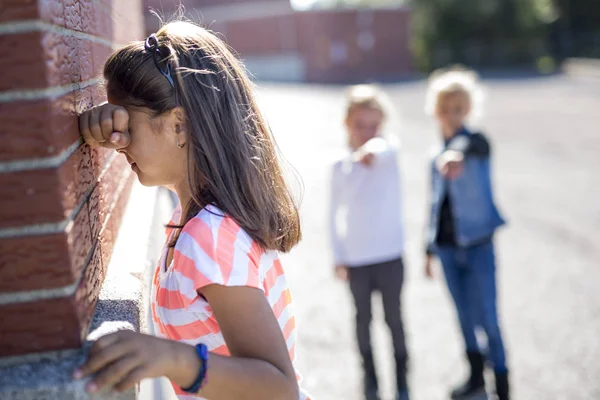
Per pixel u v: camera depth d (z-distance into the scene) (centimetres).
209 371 87
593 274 567
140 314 107
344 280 375
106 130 100
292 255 644
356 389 374
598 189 891
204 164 107
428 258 385
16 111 77
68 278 82
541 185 922
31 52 77
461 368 403
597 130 1412
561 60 4038
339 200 374
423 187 932
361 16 3578
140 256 129
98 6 133
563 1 4103
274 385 93
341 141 1306
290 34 3562
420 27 3875
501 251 641
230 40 3816
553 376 387
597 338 439
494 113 1748
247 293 100
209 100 107
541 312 486
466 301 367
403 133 1441
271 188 115
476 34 3891
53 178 79
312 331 457
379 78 3472
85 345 87
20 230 80
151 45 109
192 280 101
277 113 1783
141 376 82
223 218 104
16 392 78
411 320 478
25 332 82
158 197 252
